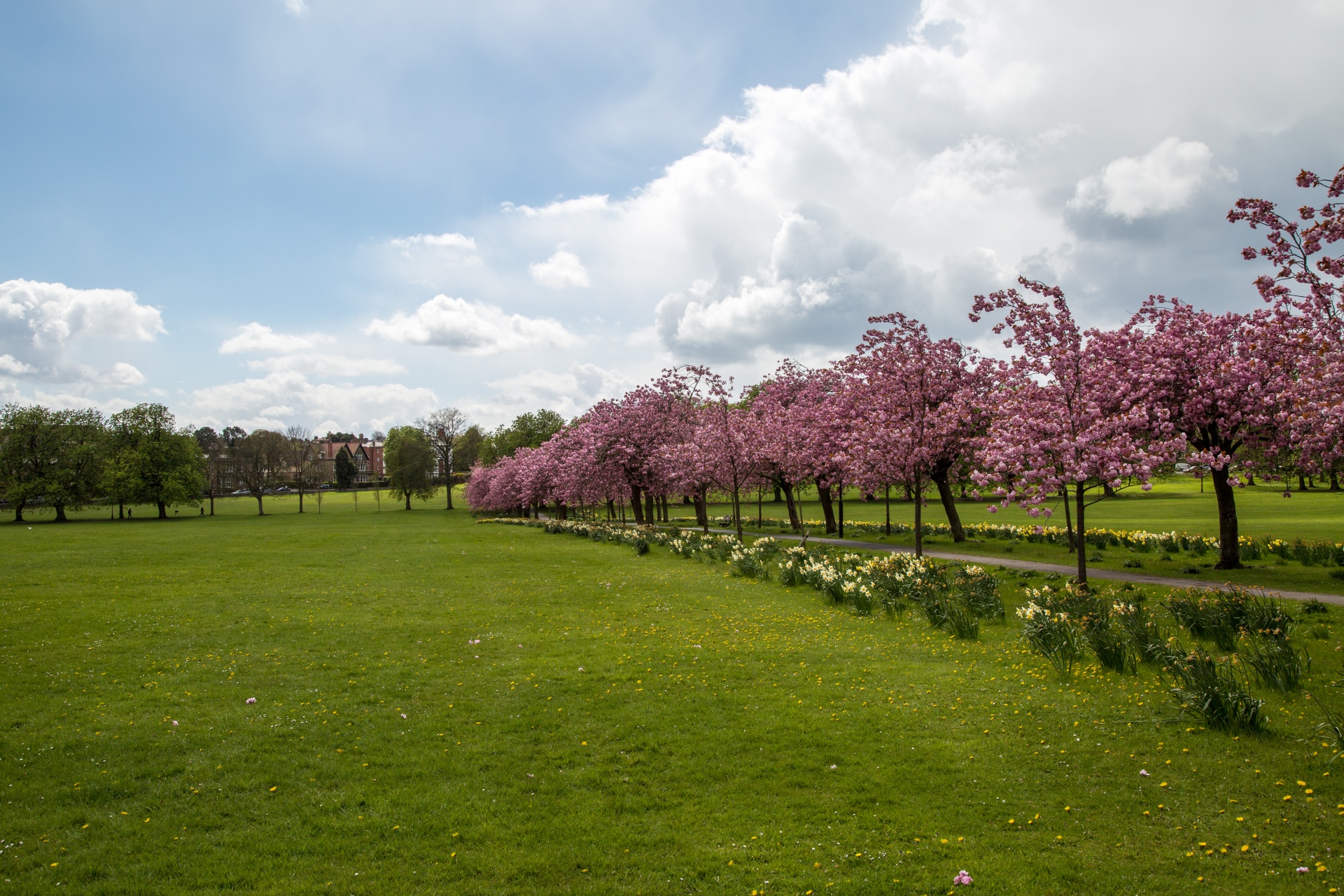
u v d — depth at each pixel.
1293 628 12.40
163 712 10.09
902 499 74.81
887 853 6.43
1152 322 21.11
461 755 8.73
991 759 8.34
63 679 11.48
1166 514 41.34
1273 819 6.61
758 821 7.10
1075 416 17.80
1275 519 35.50
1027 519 45.44
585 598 19.72
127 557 29.39
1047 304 18.81
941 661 12.48
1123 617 12.80
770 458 36.00
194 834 6.80
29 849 6.45
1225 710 8.53
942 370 28.56
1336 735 7.66
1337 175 10.95
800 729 9.45
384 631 15.45
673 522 55.91
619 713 10.18
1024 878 5.91
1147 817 6.85
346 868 6.25
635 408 43.94
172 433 81.88
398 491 101.00
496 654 13.50
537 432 102.75
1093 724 9.14
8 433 71.06
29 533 47.97
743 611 17.48
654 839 6.75
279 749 8.86
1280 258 13.11
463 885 6.01
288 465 99.12
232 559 29.58
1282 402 16.91
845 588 17.64
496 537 43.53
